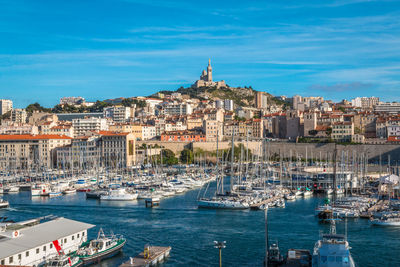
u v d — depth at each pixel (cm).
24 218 13800
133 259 9069
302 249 9906
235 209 15025
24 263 8288
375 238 10962
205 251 9962
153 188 19088
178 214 14250
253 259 9331
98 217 13862
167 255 9694
